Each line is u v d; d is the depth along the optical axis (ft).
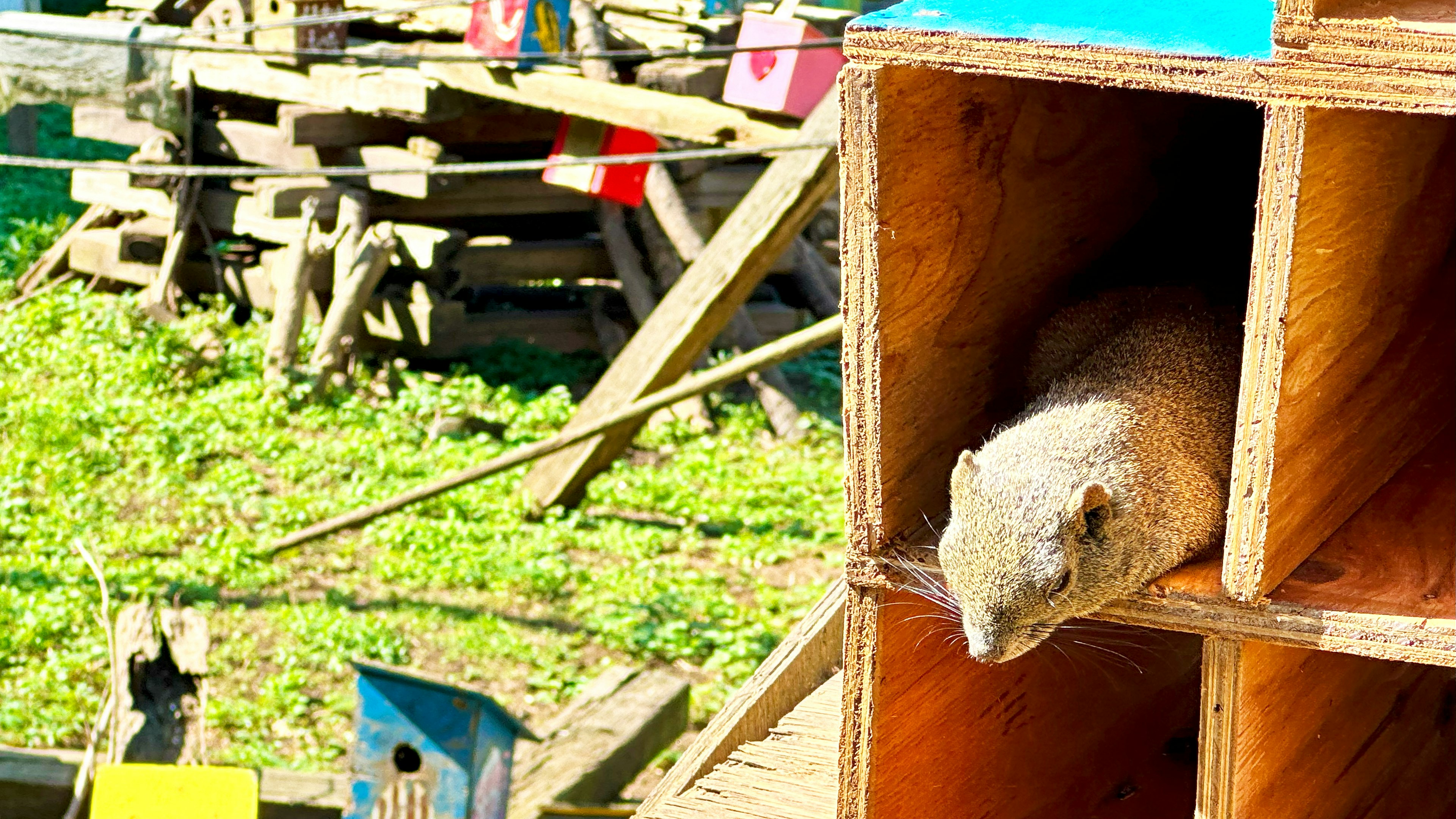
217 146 50.01
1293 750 9.09
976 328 10.43
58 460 40.52
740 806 10.96
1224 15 8.21
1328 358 8.59
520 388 48.11
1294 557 8.55
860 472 8.84
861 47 7.91
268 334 48.44
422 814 11.77
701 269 37.60
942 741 10.03
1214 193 13.23
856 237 8.31
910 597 9.35
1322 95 7.12
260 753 28.27
